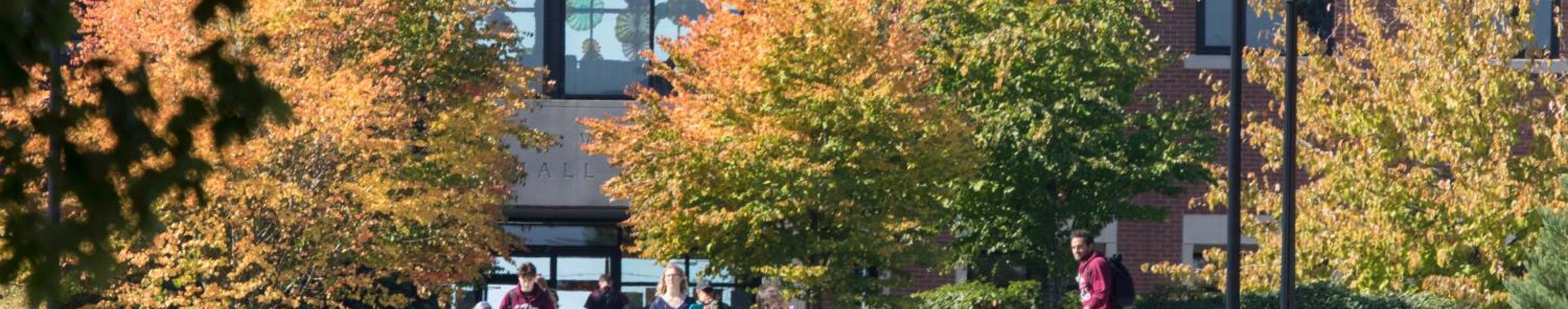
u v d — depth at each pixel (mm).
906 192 21875
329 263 21516
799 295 22406
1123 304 14812
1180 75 29484
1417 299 23328
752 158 21375
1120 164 24266
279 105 7297
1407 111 20516
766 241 22375
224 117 7223
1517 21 20844
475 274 22719
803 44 21422
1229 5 29609
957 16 24266
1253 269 21234
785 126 21453
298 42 20719
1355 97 21531
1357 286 21062
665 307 17109
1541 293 18953
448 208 21438
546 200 29625
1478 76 20500
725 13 22297
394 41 22781
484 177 22844
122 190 7160
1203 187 30016
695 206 22062
